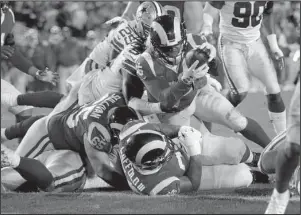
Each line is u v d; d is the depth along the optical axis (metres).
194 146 14.16
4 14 17.67
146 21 15.27
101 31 38.53
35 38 36.34
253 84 34.06
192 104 15.62
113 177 14.77
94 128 14.41
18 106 19.34
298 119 11.28
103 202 13.30
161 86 14.56
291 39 35.41
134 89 15.23
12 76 35.50
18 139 20.08
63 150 15.51
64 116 15.71
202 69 13.65
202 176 14.59
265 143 16.59
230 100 18.78
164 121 15.52
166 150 13.64
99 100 15.36
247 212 12.06
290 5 37.22
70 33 38.38
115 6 40.09
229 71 18.22
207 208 12.47
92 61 18.91
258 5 17.62
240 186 14.87
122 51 16.09
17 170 13.95
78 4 39.19
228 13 17.83
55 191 14.55
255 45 18.08
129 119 14.43
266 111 26.12
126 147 13.56
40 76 19.28
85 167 15.63
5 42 18.53
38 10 39.78
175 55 14.30
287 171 11.40
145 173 13.84
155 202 13.09
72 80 19.44
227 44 18.16
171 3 18.19
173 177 13.92
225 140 14.98
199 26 18.34
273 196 11.70
